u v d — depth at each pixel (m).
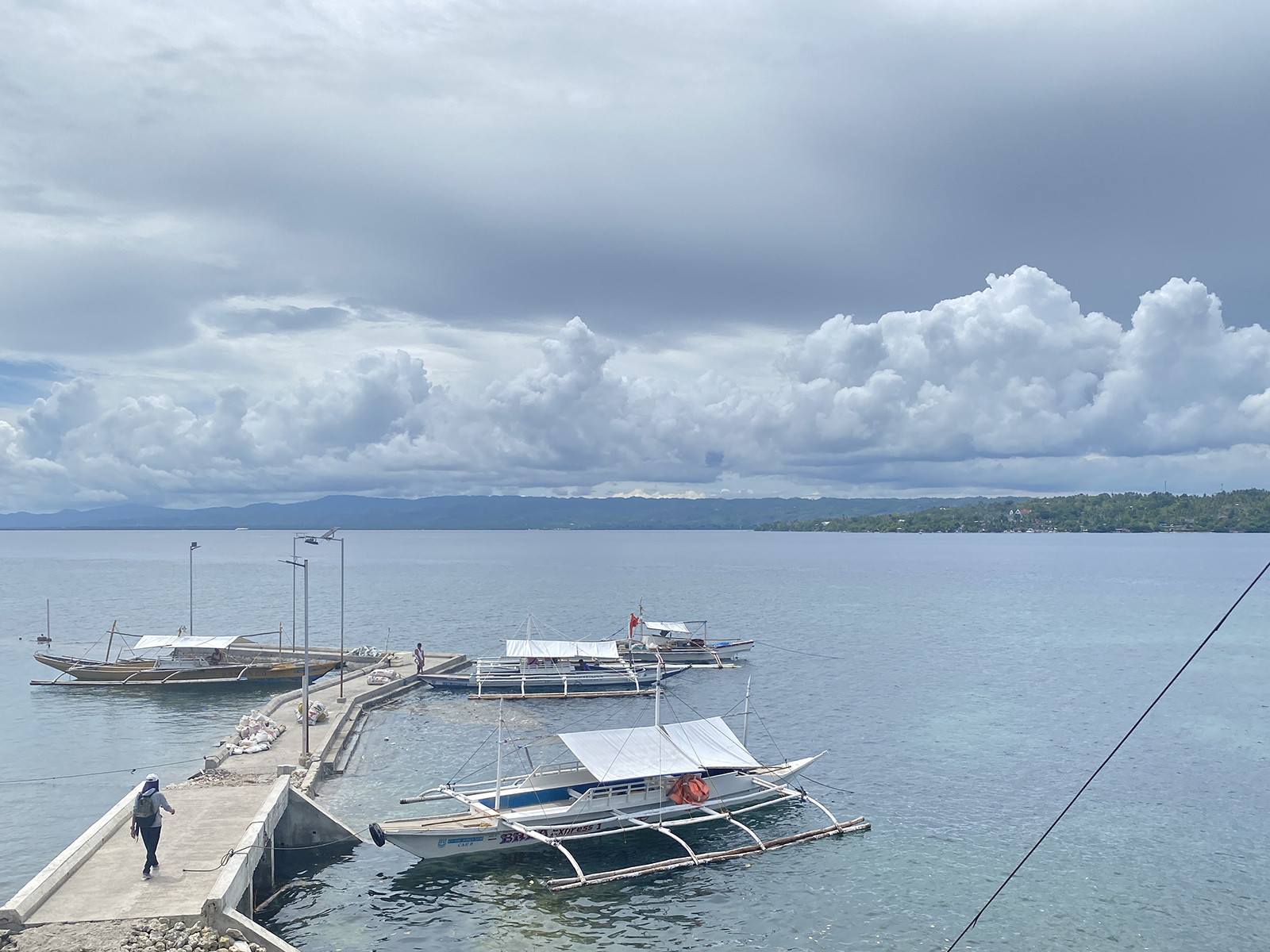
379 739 66.88
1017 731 70.12
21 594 196.12
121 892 30.66
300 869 42.09
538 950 35.16
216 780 45.09
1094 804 52.53
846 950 35.31
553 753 63.34
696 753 50.50
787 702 81.81
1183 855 44.84
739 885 41.19
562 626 140.88
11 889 40.06
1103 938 36.44
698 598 191.38
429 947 35.22
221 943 28.28
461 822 43.81
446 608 167.75
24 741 67.06
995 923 37.59
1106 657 106.81
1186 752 63.66
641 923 37.38
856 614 157.62
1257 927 37.44
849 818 50.16
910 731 70.00
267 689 86.69
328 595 196.00
